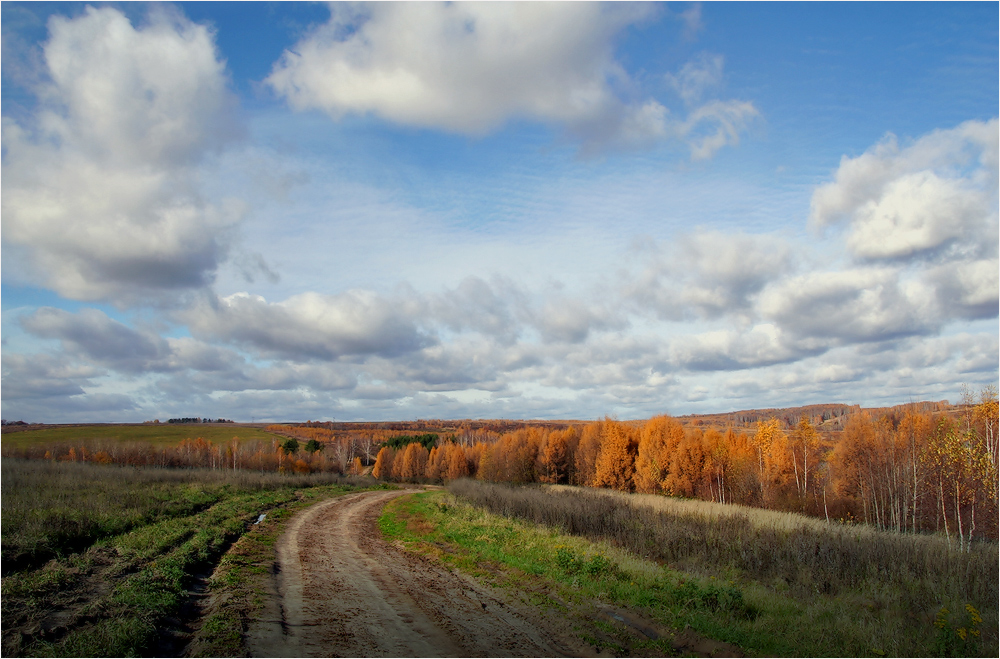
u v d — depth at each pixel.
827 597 12.52
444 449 85.62
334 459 97.06
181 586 10.50
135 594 9.22
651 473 50.00
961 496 28.59
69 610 8.27
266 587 11.20
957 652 8.89
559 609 10.49
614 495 40.97
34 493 18.69
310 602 10.28
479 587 12.18
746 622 10.04
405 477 87.75
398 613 9.84
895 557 15.14
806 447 43.34
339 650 7.73
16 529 12.77
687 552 17.14
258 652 7.46
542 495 29.94
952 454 25.34
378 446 138.62
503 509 26.45
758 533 18.59
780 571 14.82
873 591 12.69
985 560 14.59
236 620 8.70
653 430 52.12
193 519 18.92
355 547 17.20
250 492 32.53
